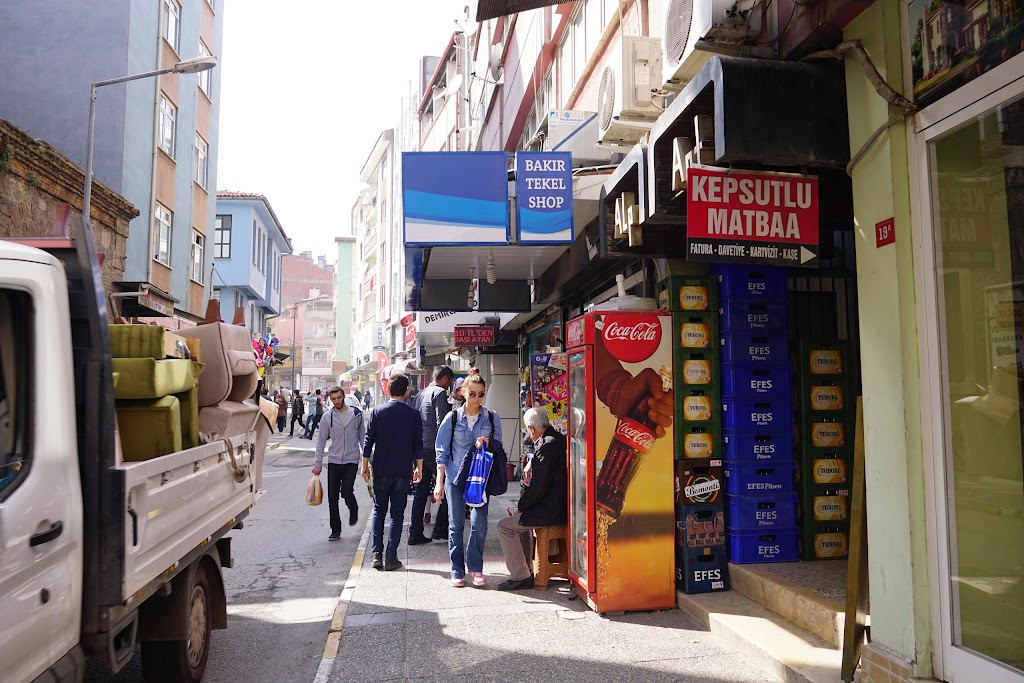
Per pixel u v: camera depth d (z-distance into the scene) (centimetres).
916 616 350
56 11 1819
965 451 338
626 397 572
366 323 5688
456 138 2956
